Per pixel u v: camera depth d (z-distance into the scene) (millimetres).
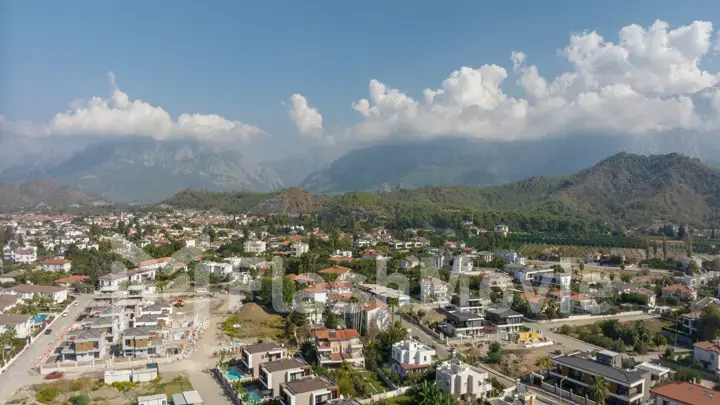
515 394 90812
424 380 92062
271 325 136000
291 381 86750
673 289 173625
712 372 103875
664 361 111062
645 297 162625
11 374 98250
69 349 106812
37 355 110688
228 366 104188
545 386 97125
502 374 104938
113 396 88312
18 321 121250
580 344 125938
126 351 110438
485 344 124438
